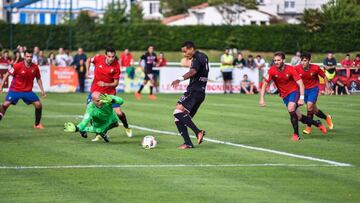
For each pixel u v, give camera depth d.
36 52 78.19
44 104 59.72
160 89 79.94
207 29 139.50
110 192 23.28
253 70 80.31
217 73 80.81
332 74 77.31
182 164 28.72
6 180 25.14
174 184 24.62
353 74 78.94
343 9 129.25
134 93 77.44
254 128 42.34
